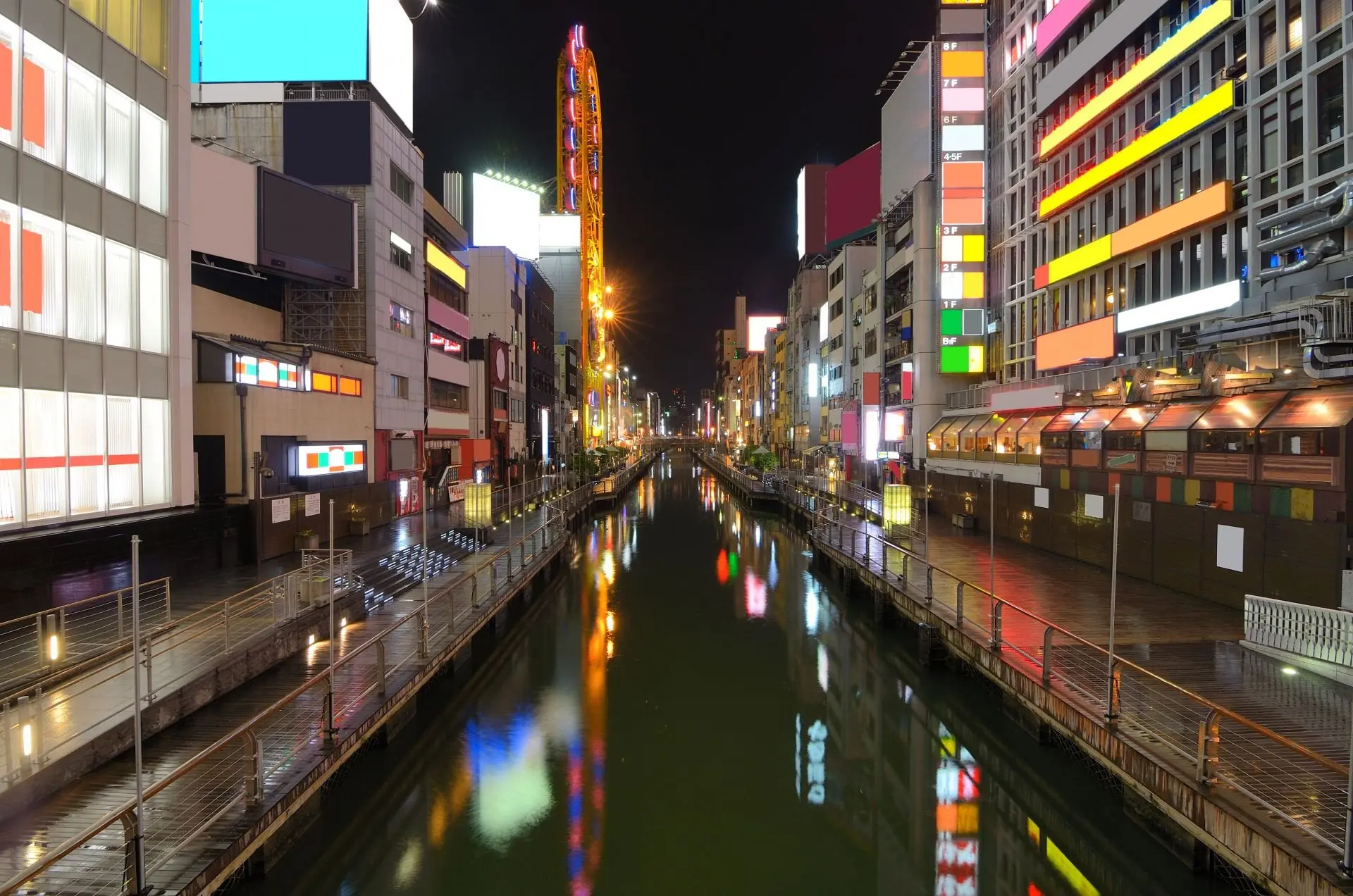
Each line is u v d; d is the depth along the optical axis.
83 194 16.06
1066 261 31.16
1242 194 21.69
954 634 16.03
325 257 29.64
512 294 59.56
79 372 15.93
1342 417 13.95
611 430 127.12
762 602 27.67
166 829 8.22
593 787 13.21
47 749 9.21
